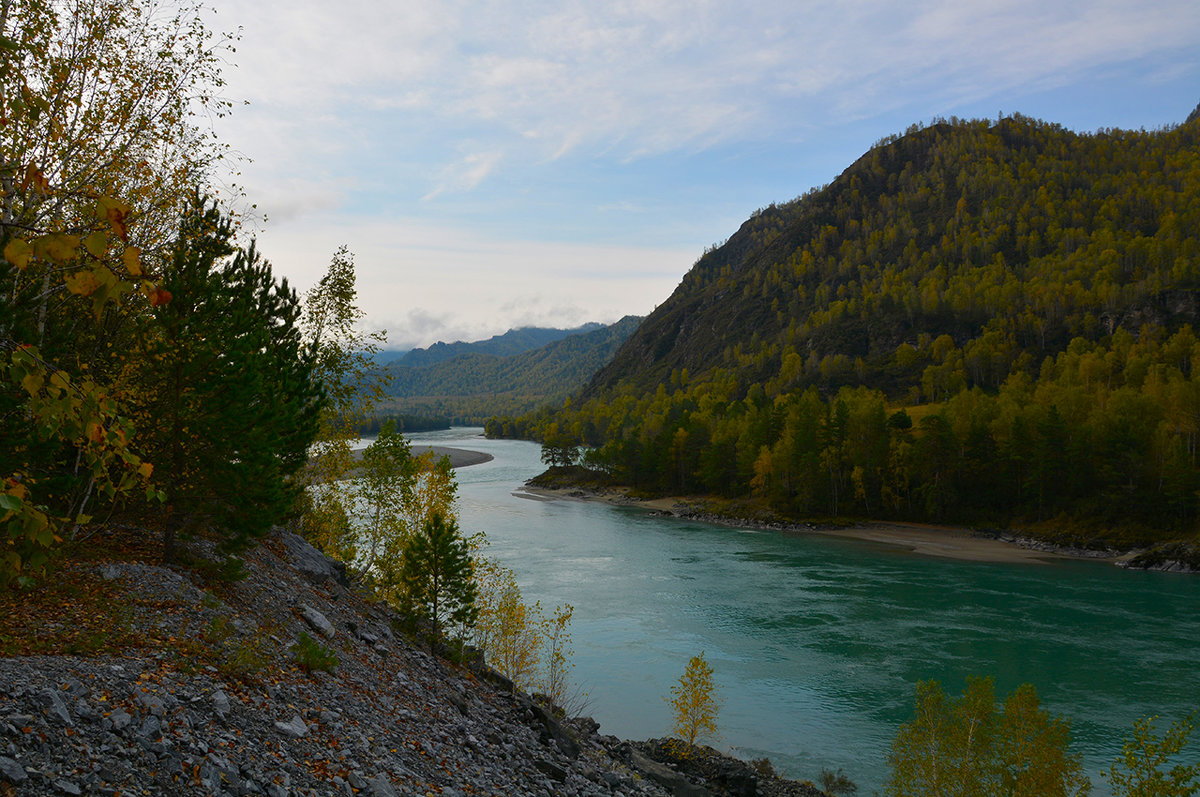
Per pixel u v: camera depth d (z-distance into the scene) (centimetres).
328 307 3625
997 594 7150
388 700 1795
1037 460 11556
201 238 2142
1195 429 11800
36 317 1717
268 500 1969
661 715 4166
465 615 2969
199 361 1816
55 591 1462
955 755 2808
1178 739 2470
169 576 1748
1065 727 2698
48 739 858
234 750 1066
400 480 3844
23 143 1498
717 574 7931
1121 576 8306
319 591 2569
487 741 1917
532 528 11231
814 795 3197
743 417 18412
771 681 4716
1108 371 17662
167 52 1950
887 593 7119
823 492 12962
